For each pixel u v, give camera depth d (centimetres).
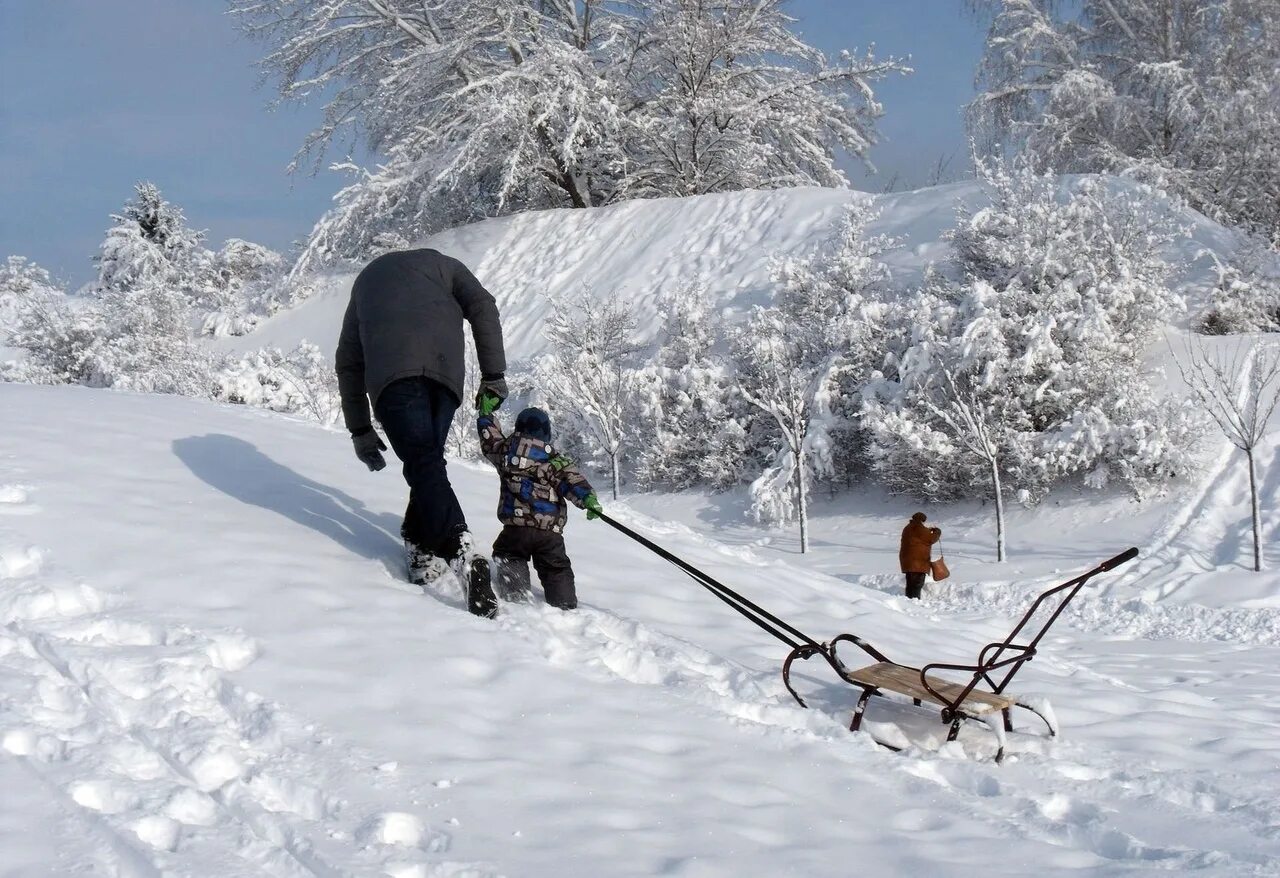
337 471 738
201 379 2448
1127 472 1600
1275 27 2903
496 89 3225
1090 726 537
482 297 579
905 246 2350
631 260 2861
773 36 3509
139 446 711
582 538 736
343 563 559
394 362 546
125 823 300
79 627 429
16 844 282
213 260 3862
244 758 359
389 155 3391
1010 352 1780
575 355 2250
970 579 1438
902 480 1844
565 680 467
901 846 354
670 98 3425
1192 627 1147
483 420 566
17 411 783
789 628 512
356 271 3450
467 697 432
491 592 524
